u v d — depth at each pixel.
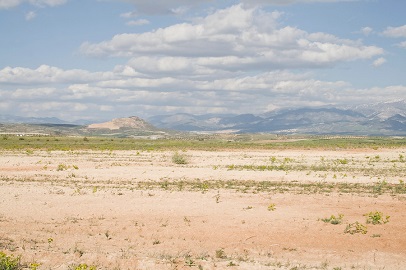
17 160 61.31
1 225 22.62
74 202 29.25
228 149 97.88
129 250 18.53
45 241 19.69
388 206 28.39
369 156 74.12
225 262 16.62
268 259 17.62
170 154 78.31
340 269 16.50
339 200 30.42
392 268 16.89
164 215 25.44
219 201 29.81
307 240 20.52
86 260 16.39
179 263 16.22
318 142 152.75
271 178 43.25
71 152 79.50
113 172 47.66
